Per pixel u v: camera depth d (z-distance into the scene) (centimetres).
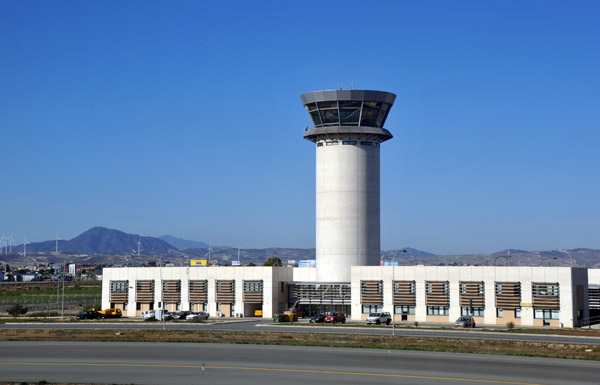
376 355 7456
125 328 10944
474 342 8594
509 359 7188
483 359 7181
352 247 13712
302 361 7000
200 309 14488
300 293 14100
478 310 12388
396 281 13025
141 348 8050
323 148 13975
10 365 6756
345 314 13900
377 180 14025
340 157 13812
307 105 14150
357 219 13738
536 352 7669
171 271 14788
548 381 5934
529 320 11975
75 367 6638
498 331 10331
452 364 6825
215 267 14438
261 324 11956
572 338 9356
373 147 13975
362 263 13700
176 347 8144
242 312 14150
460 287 12525
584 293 12175
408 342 8650
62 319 13150
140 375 6212
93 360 7062
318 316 12425
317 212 14062
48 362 6938
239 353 7600
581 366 6725
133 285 15025
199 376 6162
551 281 11850
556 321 11794
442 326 11625
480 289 12369
